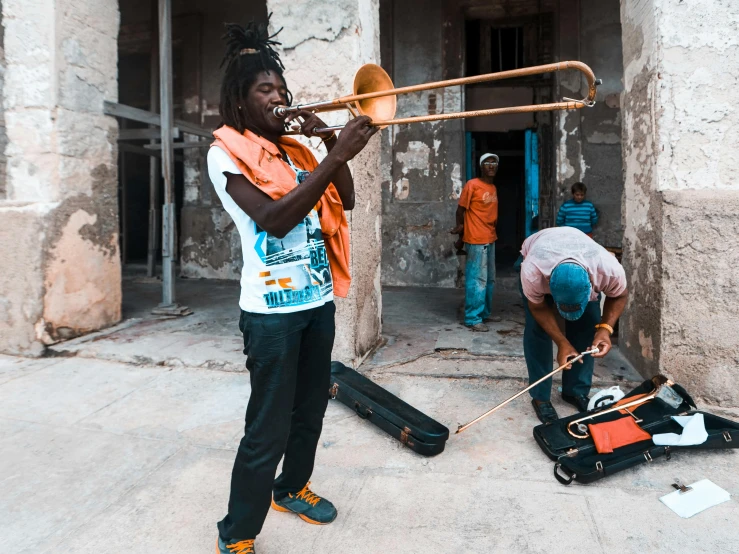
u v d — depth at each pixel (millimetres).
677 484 2180
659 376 2711
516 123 7184
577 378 2914
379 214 4082
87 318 4543
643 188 3303
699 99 2926
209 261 8180
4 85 4250
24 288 4094
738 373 2916
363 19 3559
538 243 2609
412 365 3670
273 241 1565
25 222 4078
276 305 1572
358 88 1636
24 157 4242
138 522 1992
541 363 2842
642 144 3301
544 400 2857
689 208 2904
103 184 4660
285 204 1409
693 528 1902
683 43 2928
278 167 1553
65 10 4215
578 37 6719
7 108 4262
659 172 3033
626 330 3678
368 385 3031
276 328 1574
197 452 2533
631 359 3566
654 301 3119
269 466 1638
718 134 2914
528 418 2855
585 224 6289
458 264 7121
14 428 2812
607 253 2459
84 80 4426
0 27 4340
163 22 5215
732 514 1980
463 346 4094
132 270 9008
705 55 2902
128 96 9477
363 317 3732
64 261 4293
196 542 1873
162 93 5281
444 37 7035
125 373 3666
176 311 5238
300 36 3480
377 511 2031
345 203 1873
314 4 3438
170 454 2518
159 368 3756
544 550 1794
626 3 3572
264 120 1578
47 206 4121
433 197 7180
